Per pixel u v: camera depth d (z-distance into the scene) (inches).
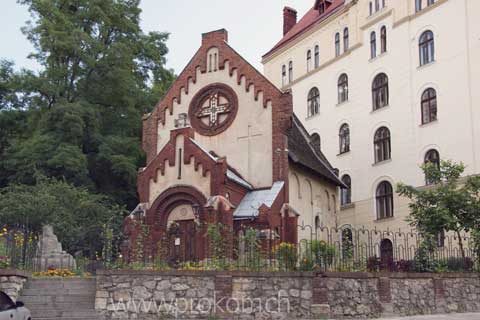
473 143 1471.5
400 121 1696.6
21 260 818.2
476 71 1486.2
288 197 1177.4
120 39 1774.1
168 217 1146.7
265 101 1227.2
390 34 1768.0
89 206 1304.1
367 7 1872.5
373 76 1817.2
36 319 676.7
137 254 844.6
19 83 1678.2
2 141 1774.1
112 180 1701.5
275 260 765.9
